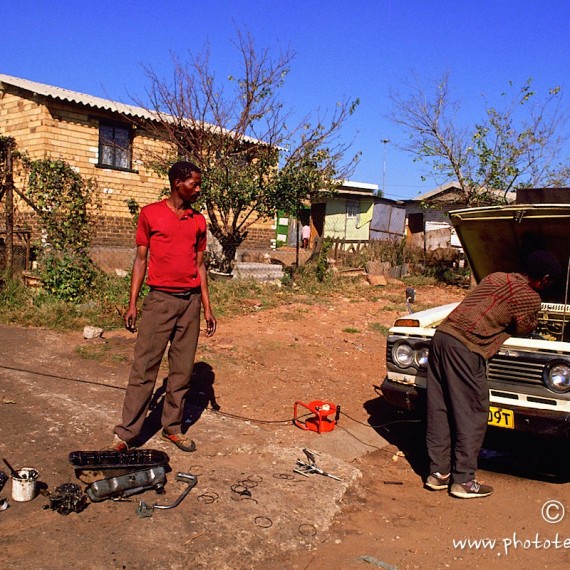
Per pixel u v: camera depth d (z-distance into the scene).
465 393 4.19
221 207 12.93
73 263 9.58
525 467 4.93
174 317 4.20
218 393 6.05
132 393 4.14
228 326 9.08
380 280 16.22
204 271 4.48
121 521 3.42
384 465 4.86
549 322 5.51
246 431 5.02
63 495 3.49
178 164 4.21
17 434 4.42
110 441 4.43
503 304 4.12
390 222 28.41
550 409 4.19
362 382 7.08
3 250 10.75
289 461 4.47
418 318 5.00
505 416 4.31
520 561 3.48
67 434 4.50
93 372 6.20
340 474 4.36
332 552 3.41
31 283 9.70
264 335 8.66
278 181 12.70
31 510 3.44
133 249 13.70
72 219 10.10
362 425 5.61
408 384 4.84
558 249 5.18
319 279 15.05
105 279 10.23
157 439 4.58
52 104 13.48
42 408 5.00
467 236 5.45
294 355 7.82
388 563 3.35
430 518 3.94
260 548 3.34
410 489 4.40
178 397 4.45
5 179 10.91
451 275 18.84
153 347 4.15
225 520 3.54
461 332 4.16
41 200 10.16
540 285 4.29
